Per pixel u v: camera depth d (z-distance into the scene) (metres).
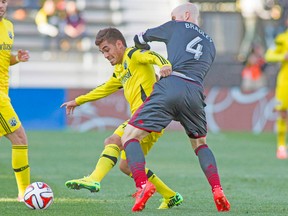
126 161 21.94
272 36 77.31
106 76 79.00
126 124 21.55
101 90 22.94
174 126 65.50
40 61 78.75
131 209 21.59
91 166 36.91
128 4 83.12
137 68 21.66
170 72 20.17
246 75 73.62
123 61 21.91
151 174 21.73
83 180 20.36
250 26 77.44
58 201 23.56
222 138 57.31
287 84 44.97
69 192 26.27
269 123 64.69
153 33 21.47
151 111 20.28
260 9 77.44
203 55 21.09
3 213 20.47
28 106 63.84
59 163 38.31
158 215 20.25
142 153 20.39
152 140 21.94
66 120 63.91
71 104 23.08
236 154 45.50
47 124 63.94
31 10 80.69
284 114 44.69
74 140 53.44
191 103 20.44
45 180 30.56
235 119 64.81
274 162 41.06
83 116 63.69
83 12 82.44
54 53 79.38
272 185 29.84
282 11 77.44
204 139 21.42
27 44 79.38
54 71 78.62
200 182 30.69
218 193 20.80
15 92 63.62
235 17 76.88
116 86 22.83
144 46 21.81
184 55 20.84
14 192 26.08
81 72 79.00
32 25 80.19
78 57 79.56
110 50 21.86
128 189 27.53
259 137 58.81
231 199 25.05
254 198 25.39
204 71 21.02
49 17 79.56
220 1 76.50
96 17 82.25
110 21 82.25
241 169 36.97
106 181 30.30
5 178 30.58
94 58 79.69
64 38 79.81
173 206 22.34
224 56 76.12
